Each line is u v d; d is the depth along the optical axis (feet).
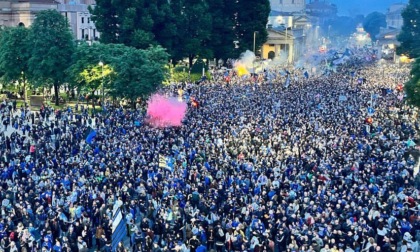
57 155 146.30
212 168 136.36
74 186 118.11
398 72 427.74
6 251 91.66
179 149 154.30
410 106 245.24
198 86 308.40
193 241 96.58
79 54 257.96
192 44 379.55
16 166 131.95
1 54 271.69
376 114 223.30
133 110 232.12
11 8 437.99
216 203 113.80
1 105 244.01
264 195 117.08
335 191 118.73
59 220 103.50
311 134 176.45
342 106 239.30
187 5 390.42
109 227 103.24
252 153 154.20
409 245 95.66
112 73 242.78
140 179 124.47
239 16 439.22
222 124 188.44
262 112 216.74
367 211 108.47
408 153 164.35
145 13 346.33
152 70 245.45
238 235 96.53
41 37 265.34
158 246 95.66
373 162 143.74
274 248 100.42
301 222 102.22
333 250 91.25
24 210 103.96
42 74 265.13
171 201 113.39
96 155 145.18
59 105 271.08
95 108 259.60
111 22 353.10
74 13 478.59
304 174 131.75
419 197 120.47
